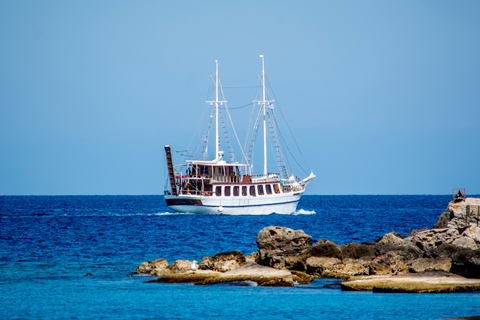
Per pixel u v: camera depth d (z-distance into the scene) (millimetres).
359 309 55969
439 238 80562
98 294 63312
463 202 88125
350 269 72062
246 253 103500
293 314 54688
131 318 53812
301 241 79188
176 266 76000
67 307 57531
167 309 56719
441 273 66062
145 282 70312
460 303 57219
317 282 69125
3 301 60062
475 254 66250
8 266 83750
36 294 63438
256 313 55125
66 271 79438
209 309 56656
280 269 72688
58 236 133000
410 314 53844
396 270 70250
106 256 95688
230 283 67938
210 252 102562
